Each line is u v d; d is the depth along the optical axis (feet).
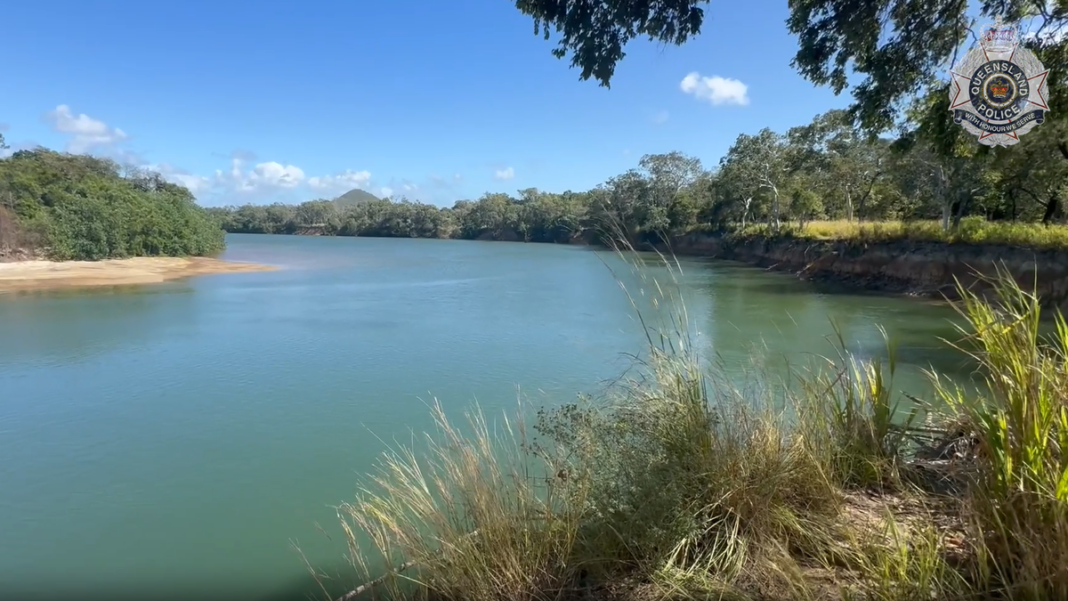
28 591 14.67
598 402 13.19
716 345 39.29
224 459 23.21
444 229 307.17
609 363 38.47
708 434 9.17
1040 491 6.23
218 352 43.01
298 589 14.07
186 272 109.70
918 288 68.49
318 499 19.57
